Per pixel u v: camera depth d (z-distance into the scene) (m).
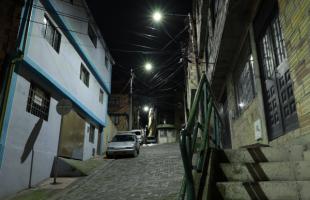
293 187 3.54
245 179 4.05
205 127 4.73
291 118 5.50
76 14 14.95
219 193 3.77
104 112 21.03
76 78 14.84
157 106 44.03
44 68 10.85
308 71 4.38
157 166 12.12
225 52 10.14
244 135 9.11
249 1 7.67
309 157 3.99
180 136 3.03
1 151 8.02
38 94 10.68
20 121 9.12
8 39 8.92
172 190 7.23
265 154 4.43
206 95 5.15
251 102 8.21
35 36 10.25
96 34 18.59
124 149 16.66
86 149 16.09
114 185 8.96
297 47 4.73
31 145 9.77
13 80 8.77
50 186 9.46
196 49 17.95
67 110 10.26
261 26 7.30
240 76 9.75
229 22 8.49
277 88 6.27
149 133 55.84
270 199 3.57
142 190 7.71
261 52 7.51
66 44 13.54
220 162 4.57
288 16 5.05
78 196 7.89
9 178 8.32
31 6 9.76
